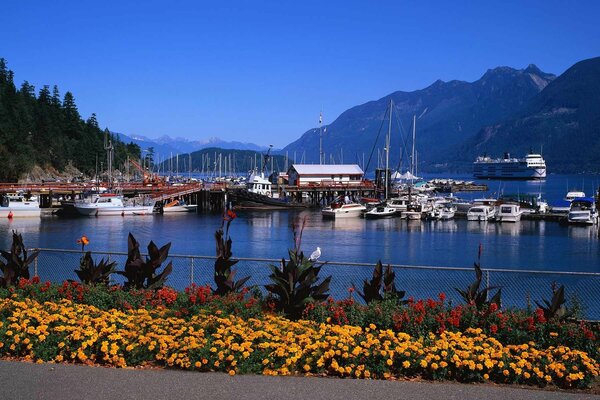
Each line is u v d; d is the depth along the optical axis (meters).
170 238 69.50
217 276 15.81
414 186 156.88
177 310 13.79
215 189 118.88
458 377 10.88
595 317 19.61
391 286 15.24
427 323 12.81
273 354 11.11
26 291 15.15
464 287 26.36
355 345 11.32
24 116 168.50
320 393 9.70
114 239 67.75
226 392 9.65
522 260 54.38
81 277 16.55
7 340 11.79
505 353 11.20
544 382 10.74
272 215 103.75
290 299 14.09
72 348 11.55
